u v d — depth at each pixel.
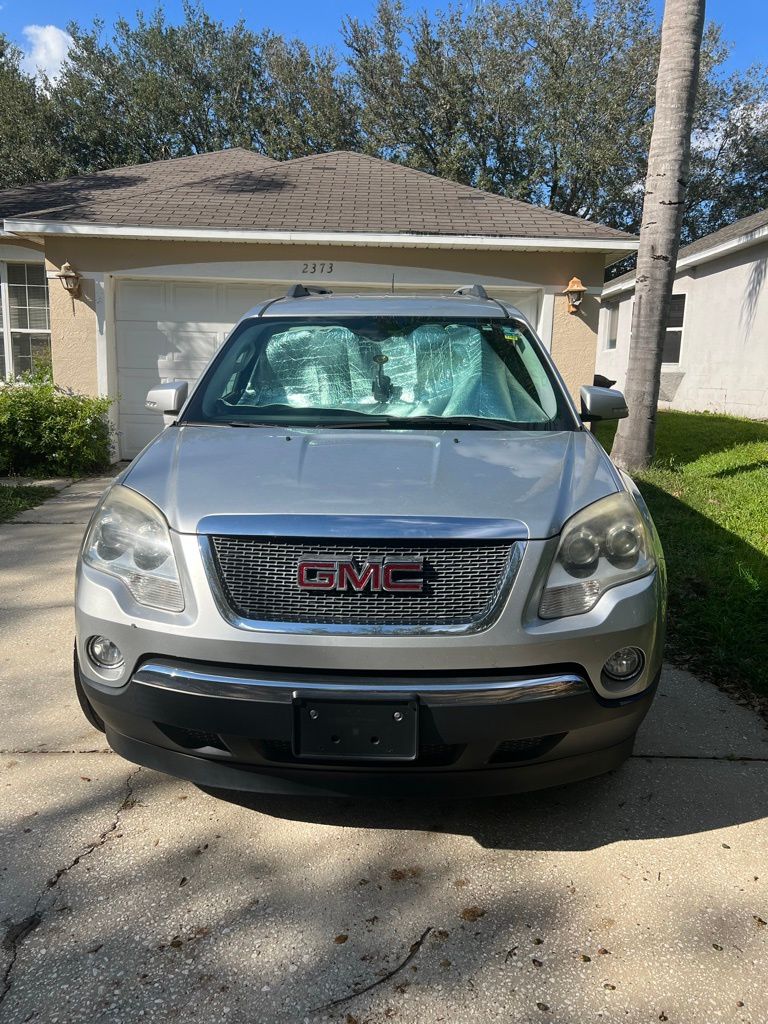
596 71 26.52
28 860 2.47
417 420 3.30
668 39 7.18
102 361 9.60
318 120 28.70
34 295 11.16
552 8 26.39
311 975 2.05
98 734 3.25
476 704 2.21
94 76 28.84
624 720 2.43
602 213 28.89
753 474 8.27
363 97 28.64
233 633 2.28
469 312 3.95
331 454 2.79
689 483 7.75
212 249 9.42
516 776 2.40
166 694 2.29
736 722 3.43
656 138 7.43
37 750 3.12
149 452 2.95
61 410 8.82
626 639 2.37
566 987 2.02
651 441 8.17
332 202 10.23
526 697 2.24
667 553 5.47
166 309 9.70
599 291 9.66
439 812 2.78
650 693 2.49
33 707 3.46
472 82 27.36
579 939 2.18
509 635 2.27
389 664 2.25
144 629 2.35
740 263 15.22
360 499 2.41
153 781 2.93
